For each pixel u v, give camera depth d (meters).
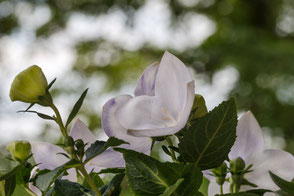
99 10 9.63
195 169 0.84
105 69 9.62
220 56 8.20
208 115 0.88
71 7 9.85
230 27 8.52
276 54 7.70
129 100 0.92
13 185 0.93
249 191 0.96
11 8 9.73
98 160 0.96
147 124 0.90
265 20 8.92
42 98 0.92
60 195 0.90
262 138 1.04
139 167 0.85
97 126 7.62
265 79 7.80
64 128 0.89
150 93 0.97
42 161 1.02
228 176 1.06
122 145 0.94
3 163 1.88
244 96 7.88
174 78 0.92
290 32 8.70
